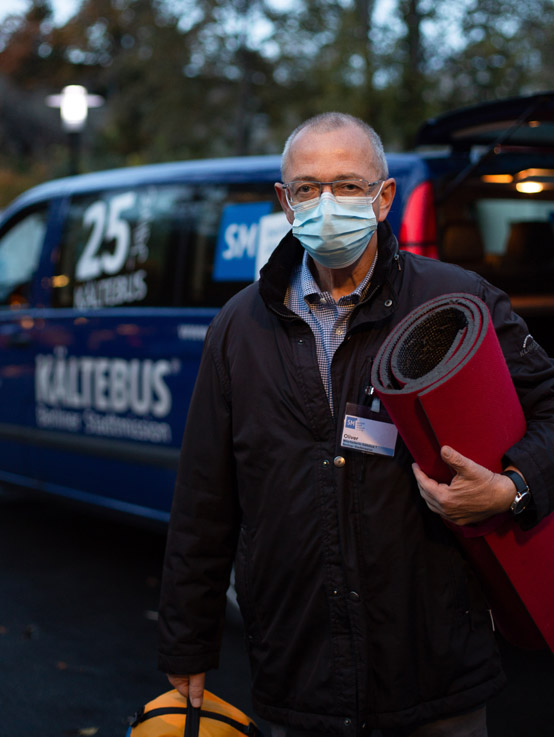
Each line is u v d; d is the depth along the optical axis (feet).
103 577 13.82
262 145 65.51
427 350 5.38
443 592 5.49
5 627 11.98
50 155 86.22
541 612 5.47
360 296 5.61
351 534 5.45
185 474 6.07
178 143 68.08
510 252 11.32
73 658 11.03
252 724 6.47
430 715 5.50
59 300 14.42
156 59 65.77
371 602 5.45
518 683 10.13
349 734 5.46
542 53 36.83
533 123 10.29
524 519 5.27
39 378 14.70
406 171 10.45
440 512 5.08
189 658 6.04
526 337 5.53
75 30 78.18
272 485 5.63
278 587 5.67
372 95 34.81
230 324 5.91
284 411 5.60
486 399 4.98
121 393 13.08
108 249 13.66
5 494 18.75
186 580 6.04
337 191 5.52
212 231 12.16
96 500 13.74
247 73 61.93
